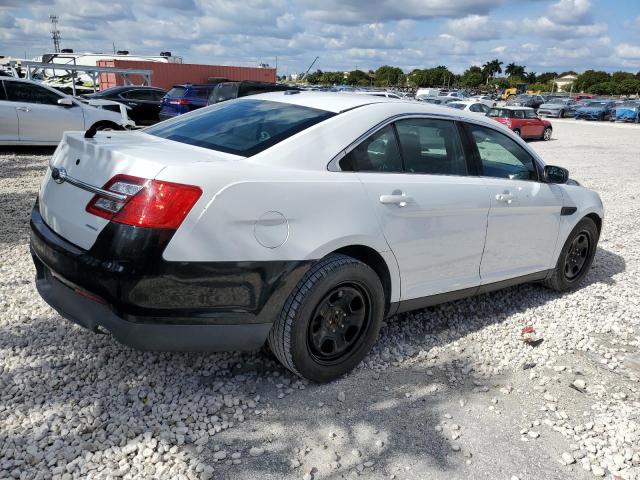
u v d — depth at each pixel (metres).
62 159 3.08
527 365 3.63
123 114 14.32
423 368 3.49
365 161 3.25
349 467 2.54
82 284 2.63
